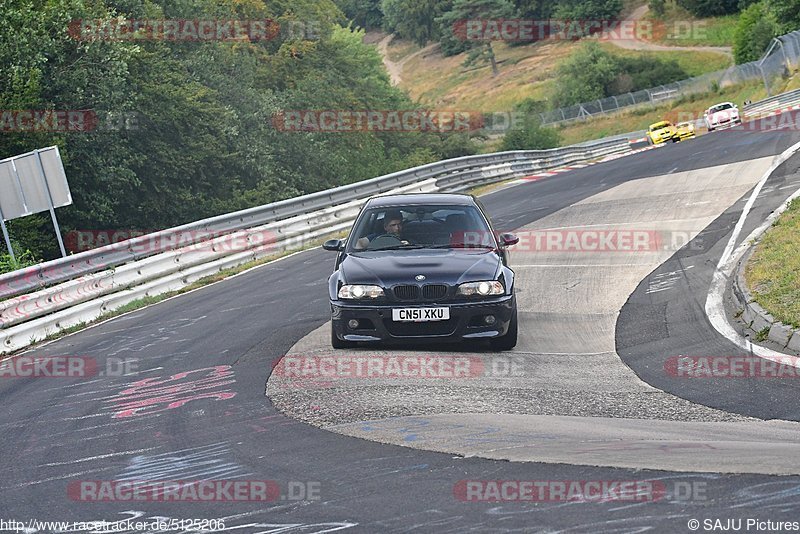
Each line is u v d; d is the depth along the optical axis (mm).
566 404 23625
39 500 17344
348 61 175625
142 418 24344
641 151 139625
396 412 22703
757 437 18969
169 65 108125
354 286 29828
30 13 82812
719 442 18234
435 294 29500
